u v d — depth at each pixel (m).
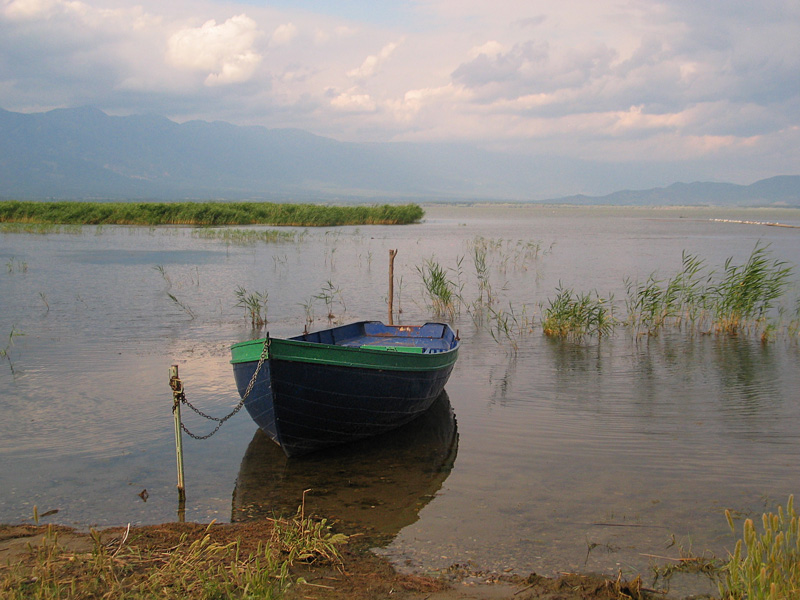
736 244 48.44
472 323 20.41
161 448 10.29
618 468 9.41
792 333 18.58
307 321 20.36
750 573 5.62
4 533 7.29
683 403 12.44
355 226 70.81
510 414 11.94
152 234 54.34
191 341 17.41
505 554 7.05
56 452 9.98
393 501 8.45
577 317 18.53
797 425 11.16
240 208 74.00
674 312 20.48
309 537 7.08
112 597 5.76
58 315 20.69
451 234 59.03
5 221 66.25
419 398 11.55
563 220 100.56
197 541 6.70
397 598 6.08
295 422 9.82
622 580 6.47
